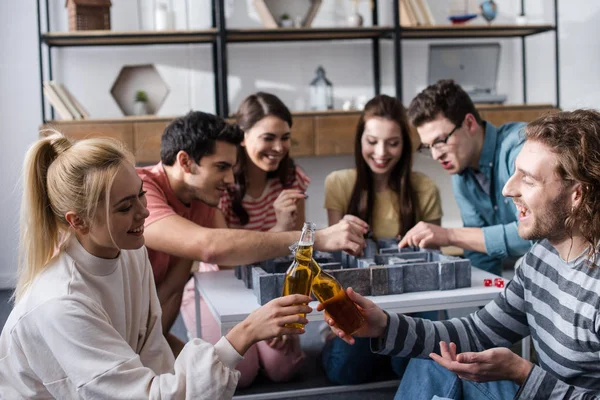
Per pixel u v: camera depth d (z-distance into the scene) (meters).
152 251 2.31
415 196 2.84
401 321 1.68
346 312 1.58
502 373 1.46
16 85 4.50
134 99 4.54
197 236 2.15
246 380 2.62
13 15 4.46
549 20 4.97
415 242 2.33
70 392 1.38
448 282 2.06
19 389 1.42
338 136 4.36
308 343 3.25
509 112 4.57
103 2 4.23
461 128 2.49
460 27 4.48
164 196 2.32
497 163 2.58
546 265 1.56
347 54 4.75
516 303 1.70
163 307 2.38
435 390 1.80
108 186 1.39
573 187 1.41
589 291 1.43
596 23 5.02
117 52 4.52
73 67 4.50
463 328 1.73
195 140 2.23
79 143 1.43
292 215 2.51
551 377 1.43
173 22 4.36
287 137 2.75
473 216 2.76
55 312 1.35
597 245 1.41
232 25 4.59
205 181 2.27
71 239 1.47
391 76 4.81
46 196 1.45
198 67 4.62
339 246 2.21
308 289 1.53
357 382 2.58
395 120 2.69
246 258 2.14
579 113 1.43
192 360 1.38
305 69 4.72
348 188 2.93
